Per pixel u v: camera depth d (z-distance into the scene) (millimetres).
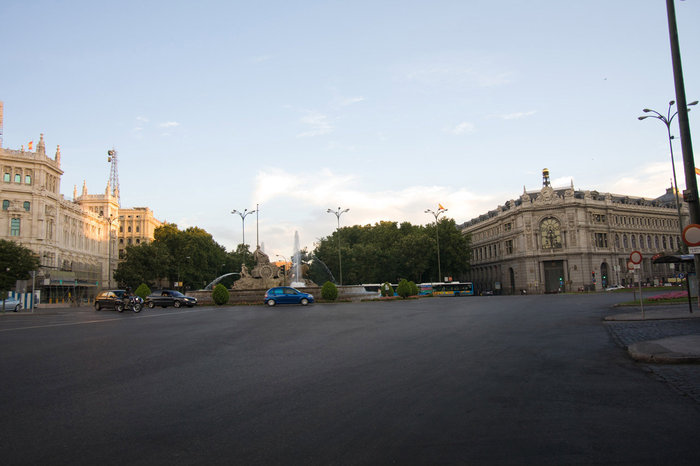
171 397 7836
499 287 111312
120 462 5051
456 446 5367
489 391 7871
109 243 119062
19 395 8125
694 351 10312
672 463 4785
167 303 46688
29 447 5531
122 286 96250
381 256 95312
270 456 5148
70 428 6234
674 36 19422
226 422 6387
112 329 20328
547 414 6520
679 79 19312
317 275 94125
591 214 98062
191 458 5129
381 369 9891
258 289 51750
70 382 9148
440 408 6895
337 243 105875
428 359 10992
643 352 10438
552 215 97688
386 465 4859
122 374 9867
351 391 8023
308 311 31016
